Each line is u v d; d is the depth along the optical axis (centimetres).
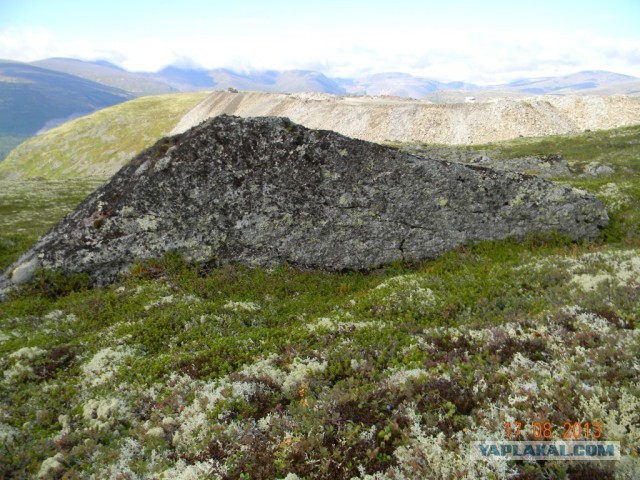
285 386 974
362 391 896
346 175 1978
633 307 1086
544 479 652
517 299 1341
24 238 2942
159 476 745
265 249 1936
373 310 1423
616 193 2556
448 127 12938
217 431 828
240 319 1457
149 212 1873
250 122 1984
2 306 1675
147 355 1229
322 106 16512
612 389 771
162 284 1755
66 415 959
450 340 1101
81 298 1694
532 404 785
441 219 2011
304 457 746
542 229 2055
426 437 749
